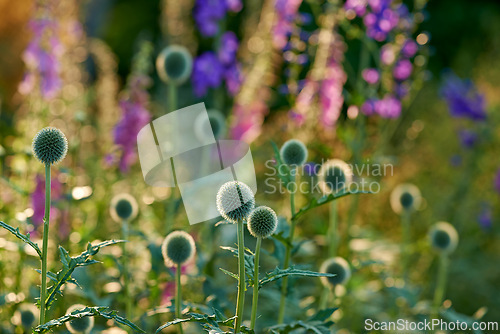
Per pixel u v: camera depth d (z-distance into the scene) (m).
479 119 3.11
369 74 2.32
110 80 2.59
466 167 3.36
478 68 4.52
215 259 2.11
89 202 2.26
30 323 1.84
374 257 2.30
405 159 3.33
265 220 1.62
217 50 2.46
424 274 2.81
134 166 2.43
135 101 2.27
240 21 4.44
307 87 2.29
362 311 2.25
